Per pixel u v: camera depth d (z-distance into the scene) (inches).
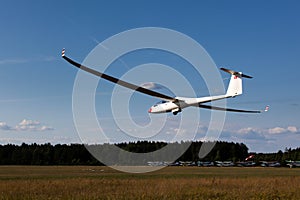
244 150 5802.2
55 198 791.7
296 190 1000.2
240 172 2529.5
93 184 1210.0
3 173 2330.2
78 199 784.9
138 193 877.2
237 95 1034.7
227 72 1051.9
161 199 794.2
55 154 4928.6
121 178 1641.2
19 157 4867.1
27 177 1785.2
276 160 5733.3
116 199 786.2
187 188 1032.8
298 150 5885.8
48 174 2170.3
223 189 1019.9
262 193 887.7
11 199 797.9
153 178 1632.6
